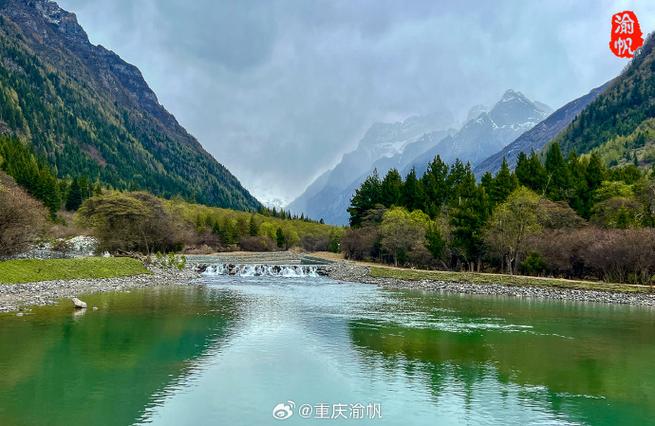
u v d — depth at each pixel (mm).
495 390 23031
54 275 59656
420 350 30594
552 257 77000
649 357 29547
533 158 112812
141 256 91625
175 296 54312
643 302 56281
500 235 81812
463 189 102125
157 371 24625
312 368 25953
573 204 99062
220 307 46281
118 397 20734
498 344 32625
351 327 37594
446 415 19750
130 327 34875
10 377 22844
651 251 66062
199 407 19875
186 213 172875
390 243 103562
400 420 19109
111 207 95875
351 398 21453
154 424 18062
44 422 17891
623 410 20719
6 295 46250
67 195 168875
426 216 109688
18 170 132625
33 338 30172
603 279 74875
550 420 19500
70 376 23281
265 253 164125
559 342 33469
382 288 70562
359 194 138875
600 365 27703
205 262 108750
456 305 52188
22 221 62688
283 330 35656
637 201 85312
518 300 58375
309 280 83312
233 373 24672
